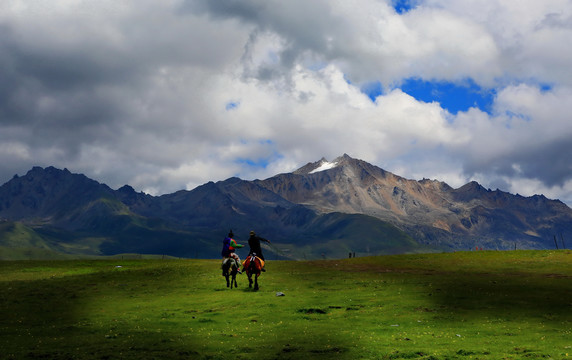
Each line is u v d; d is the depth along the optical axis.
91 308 31.14
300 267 59.81
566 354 17.75
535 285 38.62
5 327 24.58
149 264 72.19
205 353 18.59
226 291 37.53
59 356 18.05
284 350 19.02
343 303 30.58
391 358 17.75
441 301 31.09
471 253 72.81
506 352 18.33
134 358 17.78
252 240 39.44
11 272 60.69
